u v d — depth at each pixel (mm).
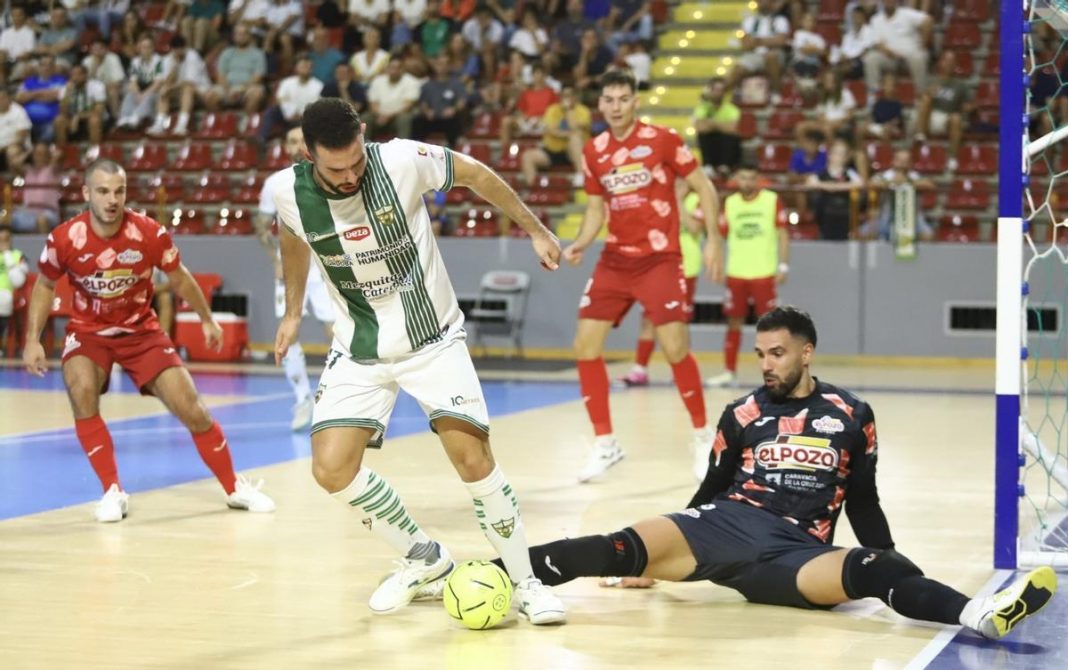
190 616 10133
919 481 16734
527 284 36688
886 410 24719
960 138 37188
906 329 35312
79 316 14352
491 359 35875
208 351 35344
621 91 16172
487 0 42656
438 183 9555
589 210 16906
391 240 9430
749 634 9547
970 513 14531
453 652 9117
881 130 37625
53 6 46281
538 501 15367
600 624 9875
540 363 34750
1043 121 34656
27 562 12086
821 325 35719
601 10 42406
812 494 10195
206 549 12656
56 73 43469
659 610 10273
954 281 34969
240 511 14719
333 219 9344
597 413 16766
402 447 19859
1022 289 11766
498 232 37812
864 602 10508
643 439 20781
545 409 24938
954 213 36250
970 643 9242
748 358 35938
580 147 38156
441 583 10617
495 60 41719
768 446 10297
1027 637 9367
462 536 13227
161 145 41875
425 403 9734
